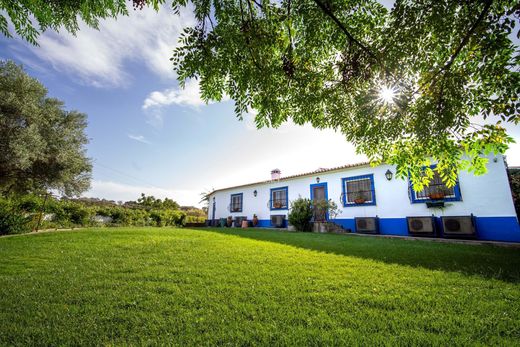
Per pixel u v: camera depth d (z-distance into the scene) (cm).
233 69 290
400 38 269
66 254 502
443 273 343
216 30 266
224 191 1945
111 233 846
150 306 245
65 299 264
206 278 335
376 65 294
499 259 429
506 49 241
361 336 184
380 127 340
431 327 197
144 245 604
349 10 280
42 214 1105
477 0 234
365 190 1086
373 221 984
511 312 219
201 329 201
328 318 215
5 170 1123
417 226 850
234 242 661
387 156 409
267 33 285
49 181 1238
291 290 284
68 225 1261
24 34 267
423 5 250
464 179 814
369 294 268
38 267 404
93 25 284
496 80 261
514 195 754
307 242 663
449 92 292
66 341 186
